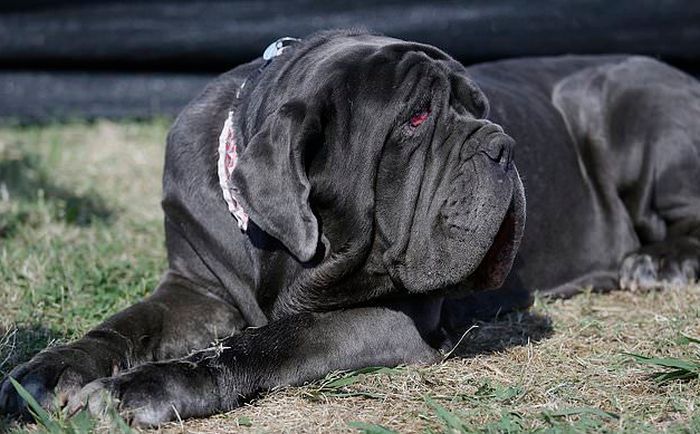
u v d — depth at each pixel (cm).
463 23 1067
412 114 520
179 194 598
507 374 541
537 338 607
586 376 535
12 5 1127
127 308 578
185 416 479
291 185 500
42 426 469
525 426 469
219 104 608
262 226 505
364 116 520
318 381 521
